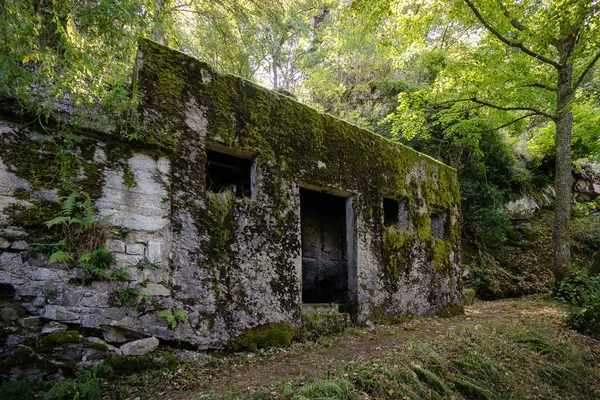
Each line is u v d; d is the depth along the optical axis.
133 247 3.80
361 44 12.95
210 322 4.20
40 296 3.26
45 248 3.32
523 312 8.17
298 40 15.98
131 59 4.64
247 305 4.58
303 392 3.03
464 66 9.47
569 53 9.02
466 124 10.29
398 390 3.60
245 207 4.81
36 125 3.46
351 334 5.66
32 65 3.62
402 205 7.73
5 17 2.72
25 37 2.88
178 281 4.04
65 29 3.53
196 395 3.15
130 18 3.85
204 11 8.82
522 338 5.85
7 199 3.24
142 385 3.32
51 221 3.26
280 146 5.38
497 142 13.19
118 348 3.53
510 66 9.03
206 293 4.24
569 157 9.46
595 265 8.88
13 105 3.30
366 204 6.60
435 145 12.51
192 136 4.45
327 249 8.09
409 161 7.92
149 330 3.74
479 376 4.55
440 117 10.81
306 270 7.68
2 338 3.01
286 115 5.57
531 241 13.20
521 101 9.86
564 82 9.30
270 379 3.56
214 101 4.74
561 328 6.66
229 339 4.32
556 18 7.14
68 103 3.65
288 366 4.04
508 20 8.75
